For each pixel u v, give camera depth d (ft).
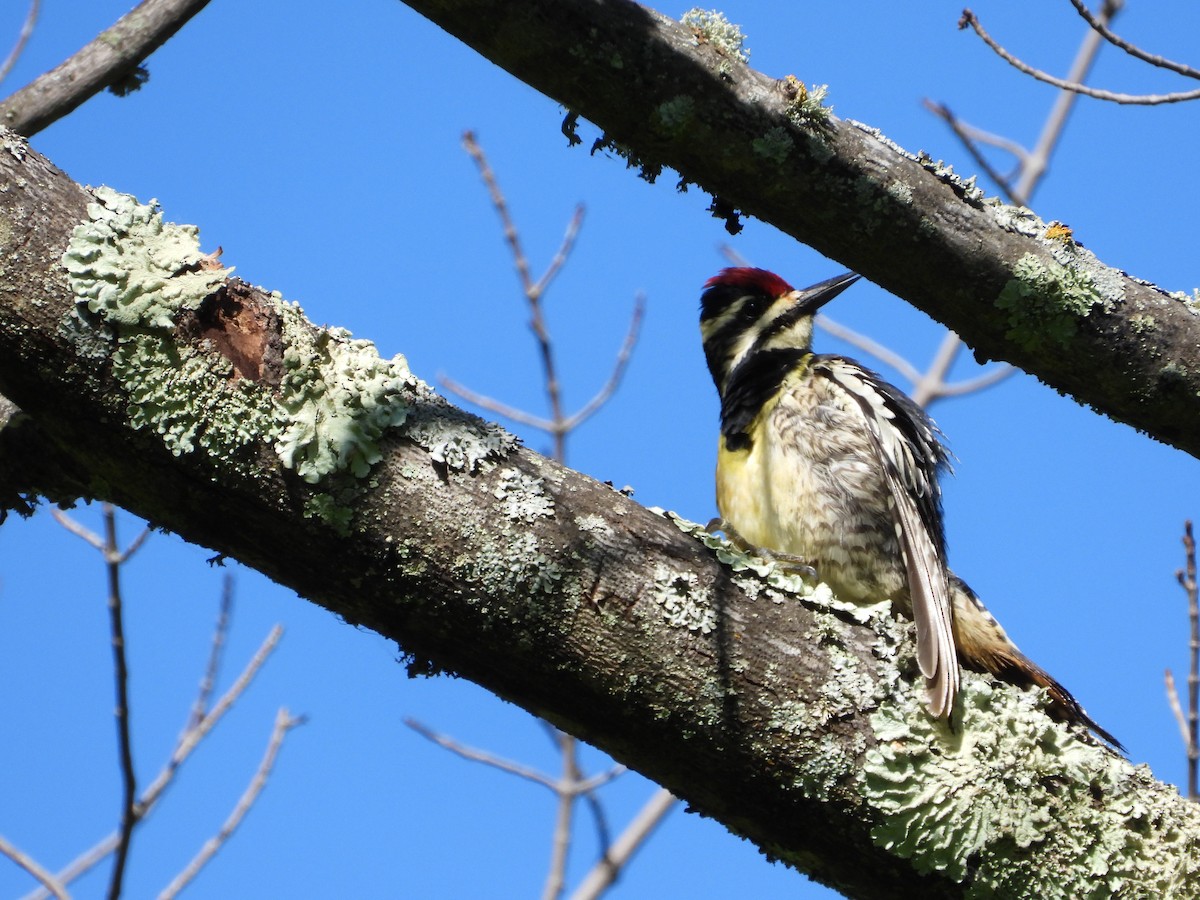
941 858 18.80
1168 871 18.89
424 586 18.80
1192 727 30.86
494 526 18.88
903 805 18.81
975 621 31.42
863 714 19.19
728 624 19.19
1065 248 22.72
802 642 19.42
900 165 22.03
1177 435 23.36
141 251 19.04
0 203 18.83
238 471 18.63
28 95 27.61
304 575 19.19
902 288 22.85
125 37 28.27
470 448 19.22
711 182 22.00
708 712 18.93
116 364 18.48
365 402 19.04
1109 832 19.06
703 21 21.74
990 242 22.30
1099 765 19.48
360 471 18.74
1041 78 29.25
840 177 21.77
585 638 18.83
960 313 22.84
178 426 18.52
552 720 19.72
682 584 19.22
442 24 21.07
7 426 20.22
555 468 19.71
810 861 19.69
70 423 18.85
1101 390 23.11
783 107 21.49
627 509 19.72
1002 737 19.36
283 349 18.95
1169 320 22.65
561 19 20.71
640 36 20.93
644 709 18.97
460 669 19.57
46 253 18.65
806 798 19.04
